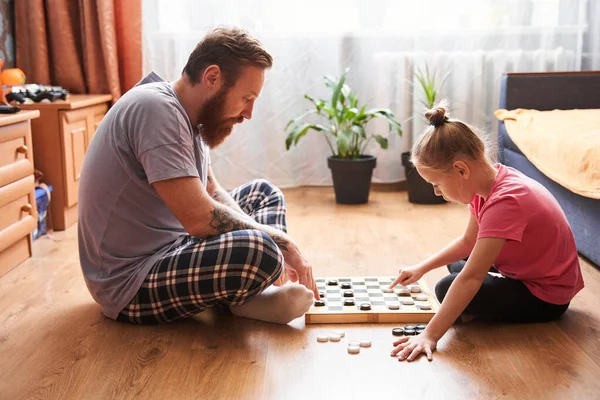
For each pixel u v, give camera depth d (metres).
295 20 3.80
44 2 3.62
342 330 1.94
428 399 1.55
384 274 2.46
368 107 3.89
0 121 2.41
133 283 1.92
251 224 1.91
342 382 1.64
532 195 1.84
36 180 3.00
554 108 3.43
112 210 1.91
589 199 2.46
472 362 1.73
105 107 3.60
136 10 3.68
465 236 2.05
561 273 1.90
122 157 1.86
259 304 2.00
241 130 3.87
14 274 2.49
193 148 1.94
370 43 3.83
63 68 3.67
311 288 1.98
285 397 1.57
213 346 1.84
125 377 1.67
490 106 3.88
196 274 1.84
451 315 1.79
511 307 1.92
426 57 3.82
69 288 2.33
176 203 1.80
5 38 3.54
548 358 1.75
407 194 3.83
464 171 1.82
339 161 3.52
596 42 3.81
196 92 1.87
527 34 3.79
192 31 3.76
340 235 2.99
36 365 1.75
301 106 3.92
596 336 1.88
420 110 3.86
